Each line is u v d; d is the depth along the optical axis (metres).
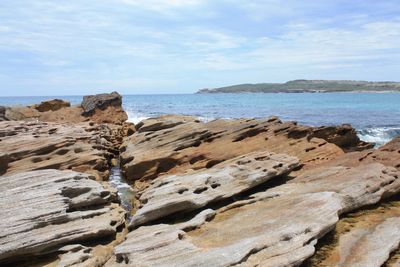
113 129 48.62
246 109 97.19
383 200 18.44
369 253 13.32
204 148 28.02
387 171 19.91
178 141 29.25
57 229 15.26
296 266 12.20
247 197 18.95
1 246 13.78
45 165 25.36
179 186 18.39
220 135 29.47
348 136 31.41
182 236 14.48
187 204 17.28
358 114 75.12
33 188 17.33
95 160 27.20
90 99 59.81
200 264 11.87
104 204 18.70
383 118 67.19
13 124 36.53
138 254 13.01
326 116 72.50
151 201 17.67
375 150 25.39
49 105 61.59
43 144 27.20
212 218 16.81
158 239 13.82
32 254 14.25
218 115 80.94
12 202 15.99
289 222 14.26
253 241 12.80
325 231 13.95
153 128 34.81
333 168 21.36
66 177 18.72
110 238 16.36
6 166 24.50
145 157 27.73
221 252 12.30
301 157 25.83
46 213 15.51
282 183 20.81
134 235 14.92
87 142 32.78
